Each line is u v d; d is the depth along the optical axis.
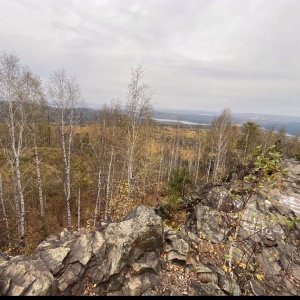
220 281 6.51
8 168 21.83
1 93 13.38
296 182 14.57
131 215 8.23
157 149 37.72
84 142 28.48
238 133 36.00
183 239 8.48
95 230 7.76
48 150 27.30
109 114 18.84
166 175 36.72
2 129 16.11
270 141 35.84
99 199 19.75
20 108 14.28
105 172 21.45
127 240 6.83
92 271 6.20
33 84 15.68
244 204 6.32
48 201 23.25
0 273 5.70
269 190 5.84
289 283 7.23
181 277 6.64
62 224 19.97
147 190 28.31
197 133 39.91
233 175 15.93
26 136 19.12
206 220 10.58
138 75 18.12
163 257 7.33
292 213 11.20
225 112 27.81
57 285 5.70
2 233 16.64
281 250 8.62
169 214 16.03
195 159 37.53
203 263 7.37
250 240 8.79
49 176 23.73
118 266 6.27
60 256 6.35
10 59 13.35
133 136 15.53
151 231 7.27
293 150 40.03
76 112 17.61
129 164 15.87
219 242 8.73
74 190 23.02
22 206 14.47
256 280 6.98
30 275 5.64
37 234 17.53
